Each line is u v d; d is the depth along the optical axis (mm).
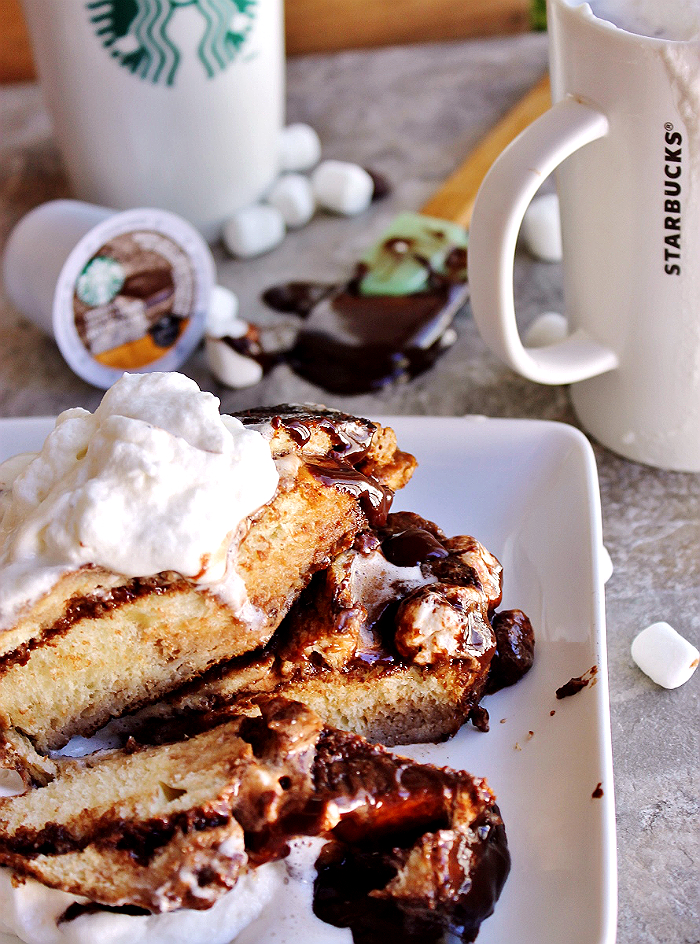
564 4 382
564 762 354
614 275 406
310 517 365
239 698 368
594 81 381
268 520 360
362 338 479
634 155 384
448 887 335
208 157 501
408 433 414
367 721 372
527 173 385
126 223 459
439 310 484
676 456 430
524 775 357
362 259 506
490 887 338
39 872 334
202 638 361
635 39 368
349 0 628
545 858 342
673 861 353
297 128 558
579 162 397
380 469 391
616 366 422
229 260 526
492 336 406
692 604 404
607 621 402
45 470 354
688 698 383
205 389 478
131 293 470
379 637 367
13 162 575
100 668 363
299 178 538
